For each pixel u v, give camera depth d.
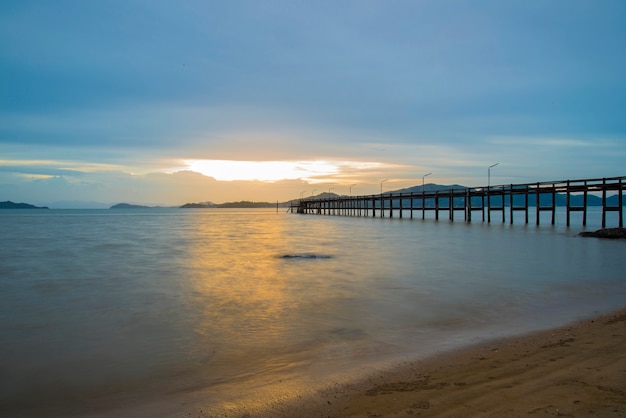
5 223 76.31
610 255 25.16
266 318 11.74
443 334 9.91
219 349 9.29
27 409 6.70
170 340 9.98
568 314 11.59
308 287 16.14
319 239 39.66
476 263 22.45
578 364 6.93
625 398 5.52
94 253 28.06
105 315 12.30
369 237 41.28
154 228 60.50
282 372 7.80
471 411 5.45
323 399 6.47
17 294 15.23
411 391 6.41
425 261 23.44
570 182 47.25
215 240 39.00
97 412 6.54
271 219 105.06
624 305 12.59
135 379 7.76
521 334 9.59
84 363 8.61
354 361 8.20
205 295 14.86
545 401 5.55
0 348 9.56
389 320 11.38
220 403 6.61
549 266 21.12
